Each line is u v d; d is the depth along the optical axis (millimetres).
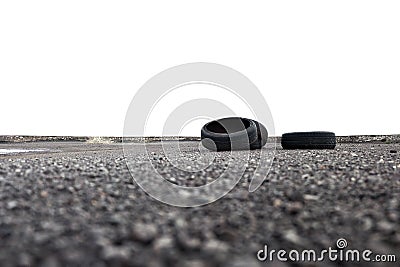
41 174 2334
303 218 1463
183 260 1109
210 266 1075
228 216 1501
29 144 7480
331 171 2379
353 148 4684
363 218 1440
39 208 1592
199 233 1318
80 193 1837
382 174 2262
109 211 1559
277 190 1884
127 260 1099
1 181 2111
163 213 1545
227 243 1244
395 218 1417
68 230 1329
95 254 1139
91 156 3727
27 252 1146
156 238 1265
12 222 1409
